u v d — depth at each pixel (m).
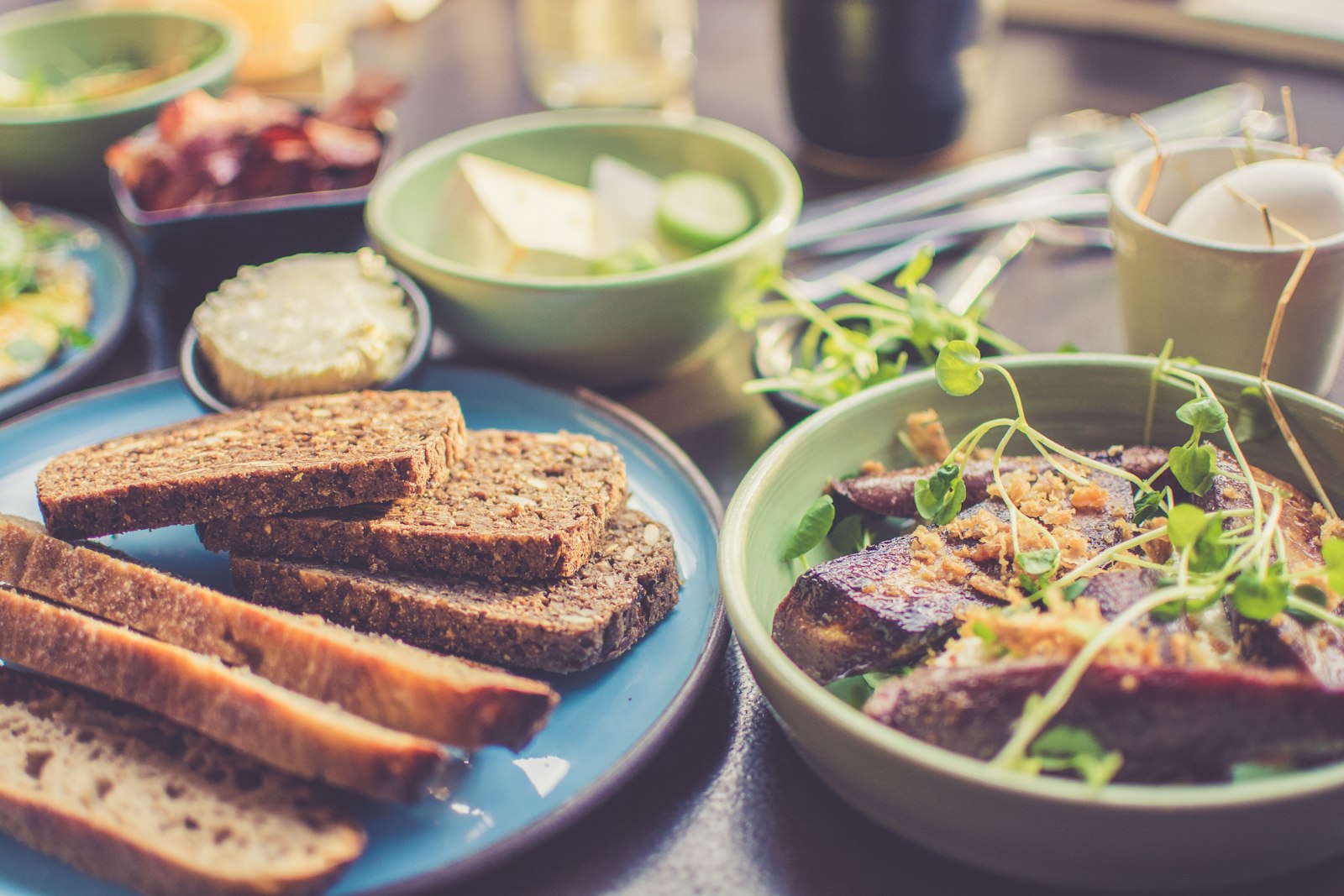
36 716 0.35
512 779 0.34
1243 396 0.37
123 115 0.56
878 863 0.32
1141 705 0.28
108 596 0.36
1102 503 0.36
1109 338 0.47
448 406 0.41
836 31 0.55
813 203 0.57
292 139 0.51
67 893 0.32
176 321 0.52
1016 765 0.28
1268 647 0.31
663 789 0.34
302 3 0.69
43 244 0.53
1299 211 0.39
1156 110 0.61
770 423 0.46
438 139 0.65
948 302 0.47
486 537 0.37
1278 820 0.26
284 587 0.38
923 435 0.39
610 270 0.46
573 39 0.68
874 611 0.33
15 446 0.44
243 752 0.33
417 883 0.31
